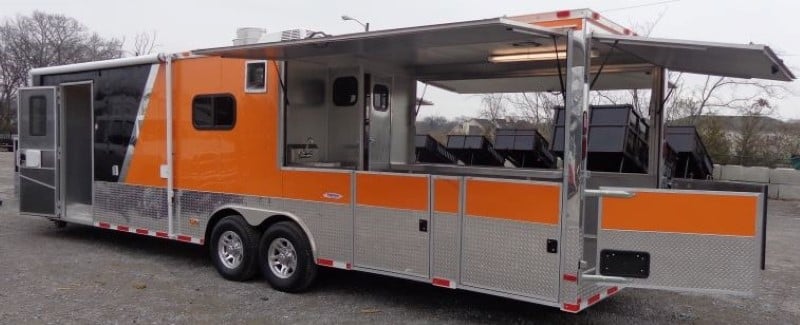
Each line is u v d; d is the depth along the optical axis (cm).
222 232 627
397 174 504
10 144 3900
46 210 814
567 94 428
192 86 649
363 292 590
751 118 1766
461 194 470
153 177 687
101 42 5803
